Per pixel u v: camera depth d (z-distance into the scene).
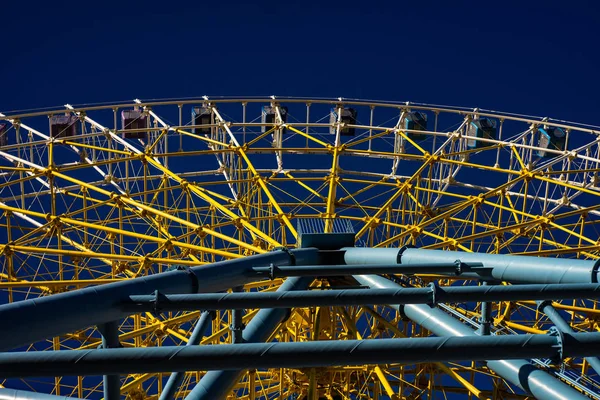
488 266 20.08
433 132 47.00
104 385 14.91
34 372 11.70
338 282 26.28
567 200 45.53
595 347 12.88
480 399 25.50
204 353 12.33
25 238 40.41
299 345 12.57
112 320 15.73
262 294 15.45
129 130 44.38
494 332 20.72
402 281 25.02
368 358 12.60
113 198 38.25
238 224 36.12
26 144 42.47
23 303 14.27
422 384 35.22
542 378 17.09
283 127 45.97
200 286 18.78
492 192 39.56
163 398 17.14
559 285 15.13
